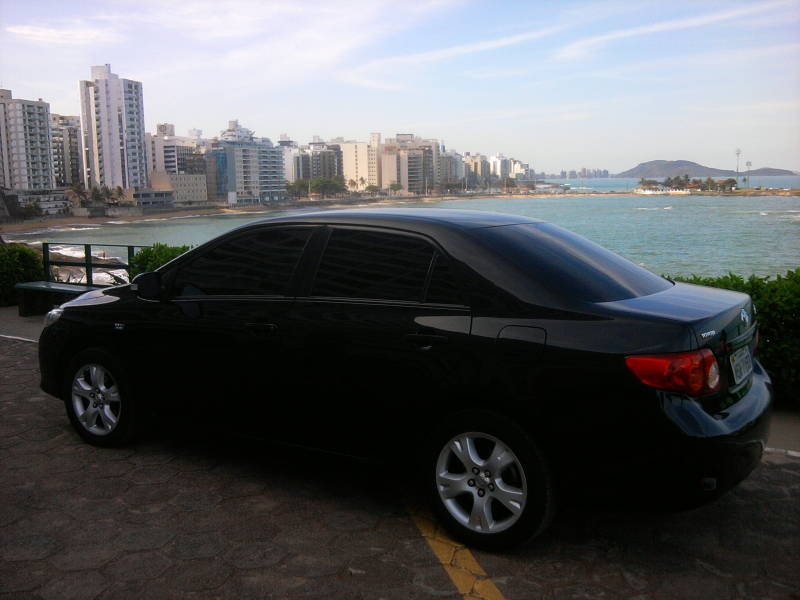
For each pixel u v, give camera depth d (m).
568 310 3.00
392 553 3.19
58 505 3.72
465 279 3.24
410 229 3.50
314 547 3.25
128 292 4.52
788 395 5.38
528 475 3.00
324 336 3.53
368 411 3.44
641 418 2.77
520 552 3.20
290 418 3.73
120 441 4.52
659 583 2.93
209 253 4.17
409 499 3.82
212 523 3.50
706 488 2.76
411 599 2.81
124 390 4.41
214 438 4.33
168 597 2.82
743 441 2.88
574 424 2.88
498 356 3.03
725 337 2.98
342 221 3.74
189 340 4.05
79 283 10.97
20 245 12.38
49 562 3.11
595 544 3.29
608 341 2.85
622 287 3.31
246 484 4.02
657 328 2.83
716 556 3.16
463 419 3.15
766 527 3.45
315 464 4.34
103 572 3.02
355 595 2.83
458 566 3.07
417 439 3.38
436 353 3.19
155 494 3.87
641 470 2.80
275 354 3.70
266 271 3.89
